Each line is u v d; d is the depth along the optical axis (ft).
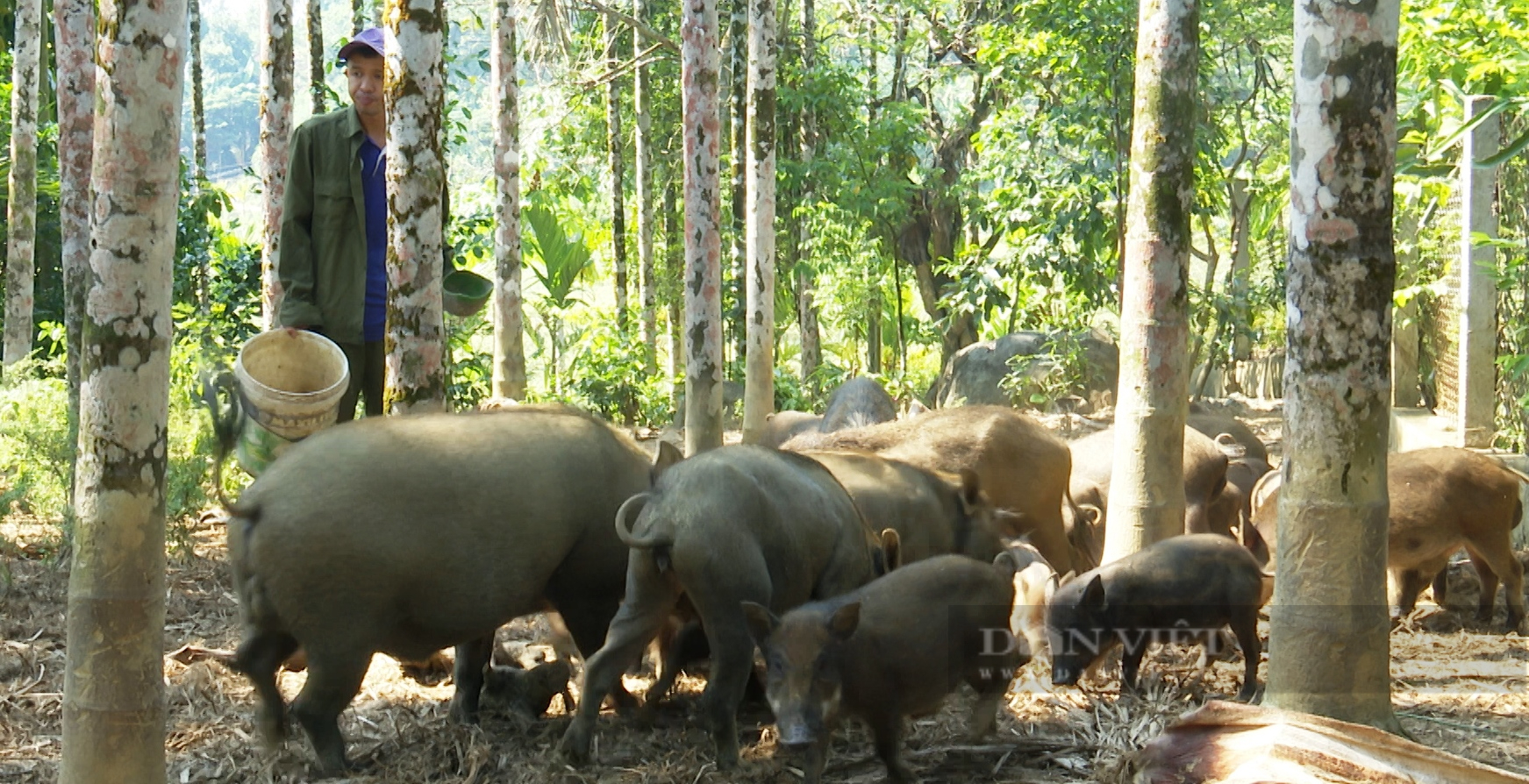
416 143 24.22
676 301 75.77
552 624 22.71
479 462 18.07
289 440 21.93
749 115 52.11
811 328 76.33
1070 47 51.39
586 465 19.16
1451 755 16.01
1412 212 44.32
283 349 23.22
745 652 17.98
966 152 81.46
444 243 25.63
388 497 17.31
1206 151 52.60
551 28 67.46
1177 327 23.86
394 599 17.49
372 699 21.62
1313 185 16.67
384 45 24.58
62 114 35.24
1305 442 16.96
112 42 14.06
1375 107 16.47
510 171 54.60
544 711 20.62
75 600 14.55
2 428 33.12
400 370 24.49
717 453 18.90
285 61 37.27
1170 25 23.49
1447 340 41.11
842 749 19.52
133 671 14.58
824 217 68.23
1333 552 16.85
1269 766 15.55
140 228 14.25
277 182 37.55
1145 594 20.92
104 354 14.32
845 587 19.48
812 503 19.13
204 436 31.53
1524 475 26.66
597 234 82.64
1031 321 69.62
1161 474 23.90
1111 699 21.24
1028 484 25.73
